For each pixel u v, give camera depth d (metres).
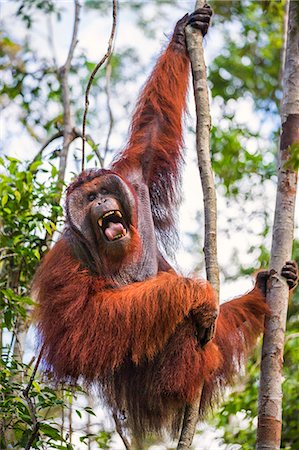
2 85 15.71
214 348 9.53
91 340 9.26
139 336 9.13
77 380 9.62
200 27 9.73
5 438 9.82
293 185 9.43
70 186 9.84
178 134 10.95
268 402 8.80
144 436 10.15
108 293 9.45
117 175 9.77
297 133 9.52
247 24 20.45
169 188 11.04
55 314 9.45
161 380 9.43
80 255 9.69
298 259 15.25
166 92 10.89
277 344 9.01
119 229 9.50
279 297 9.18
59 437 9.45
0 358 9.95
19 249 11.40
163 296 9.09
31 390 9.91
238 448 12.77
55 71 15.56
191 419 8.95
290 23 9.82
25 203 11.65
